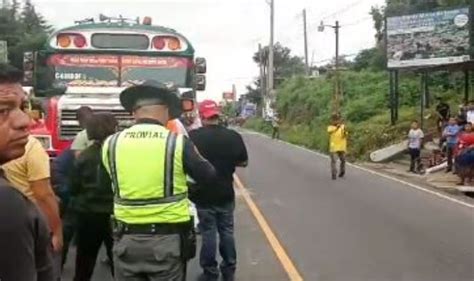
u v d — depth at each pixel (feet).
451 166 75.15
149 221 16.75
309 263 31.48
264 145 140.36
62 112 37.76
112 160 16.99
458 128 75.31
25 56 43.39
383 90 145.69
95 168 23.41
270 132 213.05
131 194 16.79
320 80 206.49
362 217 44.73
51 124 37.60
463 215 45.75
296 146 139.03
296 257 32.76
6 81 8.72
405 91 136.67
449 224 42.04
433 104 126.41
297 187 62.39
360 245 35.55
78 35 43.57
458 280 28.32
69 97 39.14
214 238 26.73
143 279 17.01
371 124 117.91
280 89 241.96
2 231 7.53
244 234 38.78
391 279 28.53
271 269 30.32
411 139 79.71
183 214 16.99
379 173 78.28
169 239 16.83
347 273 29.53
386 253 33.58
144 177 16.71
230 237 26.86
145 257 16.79
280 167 84.53
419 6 143.95
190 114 40.98
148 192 16.72
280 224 42.09
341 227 40.96
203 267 26.96
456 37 95.35
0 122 8.73
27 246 7.73
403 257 32.65
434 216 45.27
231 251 26.96
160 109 17.34
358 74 177.27
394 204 51.06
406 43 101.60
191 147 16.97
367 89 163.94
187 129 40.04
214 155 25.98
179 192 16.99
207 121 26.14
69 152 24.21
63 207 23.91
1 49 49.73
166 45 44.57
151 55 44.45
